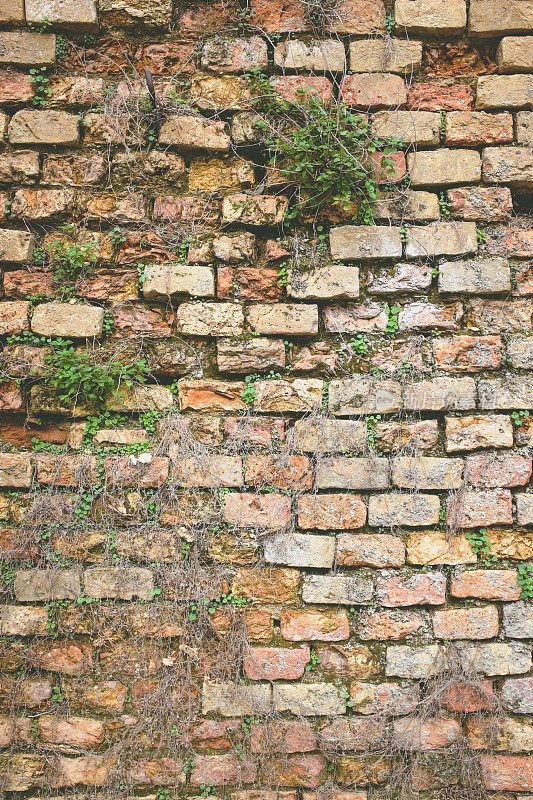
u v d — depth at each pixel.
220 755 1.81
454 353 1.92
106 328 1.93
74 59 1.97
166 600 1.84
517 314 1.93
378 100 1.94
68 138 1.94
